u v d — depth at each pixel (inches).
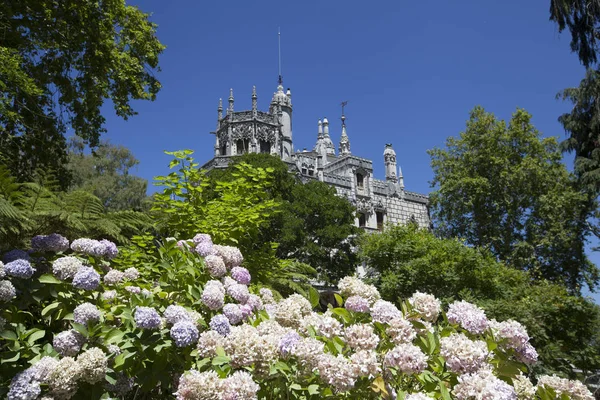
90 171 1802.4
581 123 1181.7
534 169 1508.4
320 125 3230.8
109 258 190.1
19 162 569.9
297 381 128.7
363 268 1461.6
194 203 299.1
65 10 599.5
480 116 1664.6
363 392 126.7
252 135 2159.2
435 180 1744.6
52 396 129.9
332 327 139.3
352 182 2409.0
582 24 1101.1
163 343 137.2
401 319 139.2
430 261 823.7
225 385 116.1
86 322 141.1
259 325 148.1
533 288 723.4
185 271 180.2
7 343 138.4
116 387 141.9
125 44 718.5
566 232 1398.9
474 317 147.1
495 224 1542.8
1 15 522.9
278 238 1305.4
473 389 119.2
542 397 138.9
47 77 608.1
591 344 585.6
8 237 227.0
